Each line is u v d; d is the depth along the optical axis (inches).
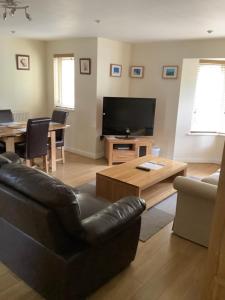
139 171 136.0
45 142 158.9
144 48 204.2
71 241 66.9
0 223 80.2
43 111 233.8
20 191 66.1
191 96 195.8
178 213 106.0
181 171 150.8
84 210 88.9
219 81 195.0
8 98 207.8
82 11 117.3
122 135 201.5
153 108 198.7
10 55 201.6
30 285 77.2
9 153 117.6
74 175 170.2
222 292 46.4
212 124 203.6
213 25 134.0
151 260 92.7
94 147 205.8
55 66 220.2
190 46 183.2
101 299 75.1
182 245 102.1
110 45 193.3
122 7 109.6
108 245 74.4
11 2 103.0
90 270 70.9
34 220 63.1
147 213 125.5
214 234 45.4
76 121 213.8
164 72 197.5
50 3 106.3
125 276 84.3
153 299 76.0
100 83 194.2
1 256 85.2
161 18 125.0
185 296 77.4
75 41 198.5
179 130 202.2
